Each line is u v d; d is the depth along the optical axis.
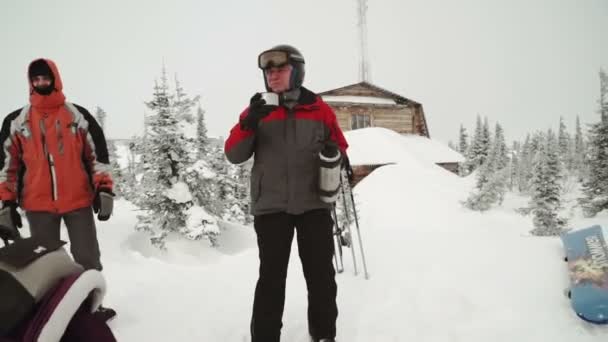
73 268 1.41
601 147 15.13
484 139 38.62
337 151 2.39
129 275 4.55
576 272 2.94
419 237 4.61
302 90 2.60
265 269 2.40
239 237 11.04
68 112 2.94
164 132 10.05
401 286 3.34
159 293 3.56
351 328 2.80
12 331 1.24
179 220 9.98
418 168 19.17
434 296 3.11
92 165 3.00
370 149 21.67
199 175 10.18
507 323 2.70
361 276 3.65
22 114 2.87
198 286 3.75
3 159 2.81
